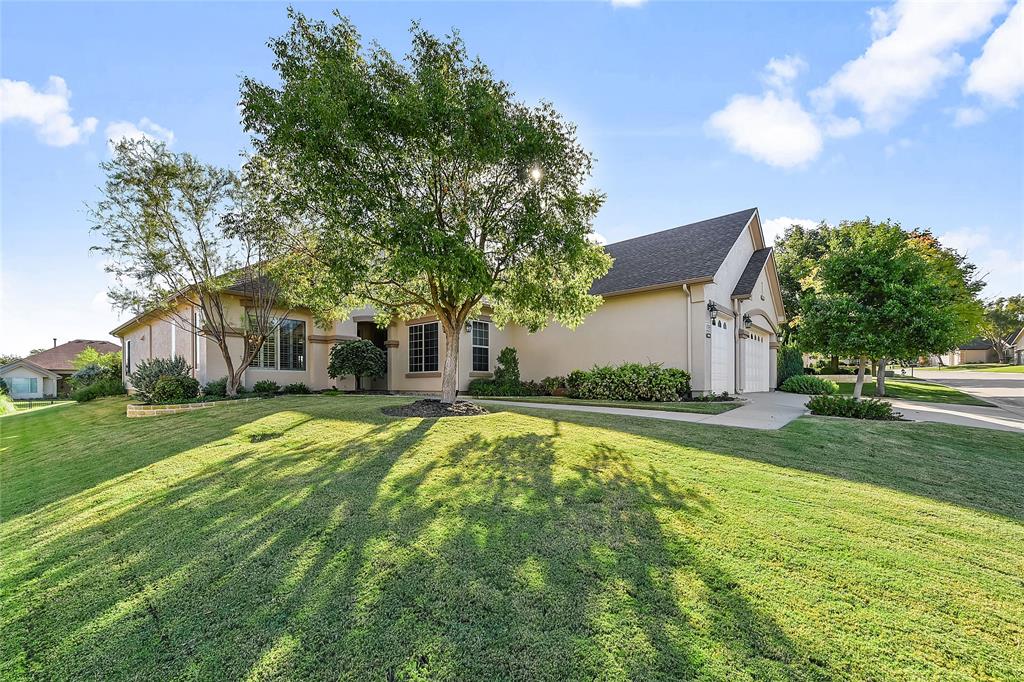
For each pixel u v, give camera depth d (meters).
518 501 4.21
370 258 8.50
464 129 7.47
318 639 2.40
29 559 3.44
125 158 11.12
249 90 7.54
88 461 6.58
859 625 2.47
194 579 3.03
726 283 15.00
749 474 5.03
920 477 5.05
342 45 7.64
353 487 4.67
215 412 10.05
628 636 2.37
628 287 14.62
